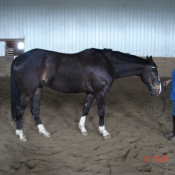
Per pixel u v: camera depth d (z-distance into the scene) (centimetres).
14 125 439
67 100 673
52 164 283
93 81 372
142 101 669
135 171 271
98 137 386
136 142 363
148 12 1201
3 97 695
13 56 1090
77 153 319
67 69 366
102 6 1186
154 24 1208
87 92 396
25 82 348
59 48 1197
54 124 453
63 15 1180
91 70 370
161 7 1199
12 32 1177
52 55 368
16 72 351
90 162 292
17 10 1166
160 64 1149
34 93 379
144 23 1206
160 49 1221
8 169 268
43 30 1183
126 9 1194
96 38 1203
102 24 1196
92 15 1188
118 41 1211
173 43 1220
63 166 278
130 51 1218
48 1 1167
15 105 360
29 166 279
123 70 397
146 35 1212
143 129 428
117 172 267
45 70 361
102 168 277
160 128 436
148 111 558
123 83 939
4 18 1166
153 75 395
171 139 371
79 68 369
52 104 624
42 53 364
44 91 781
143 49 1220
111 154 317
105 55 390
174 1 1198
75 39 1196
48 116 508
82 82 375
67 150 328
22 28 1177
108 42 1209
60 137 382
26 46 1188
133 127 439
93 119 488
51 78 368
